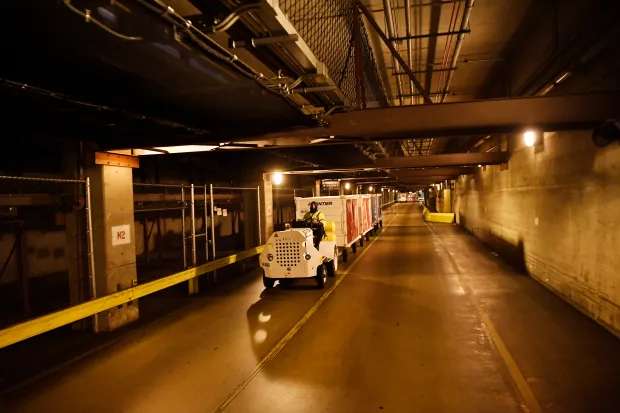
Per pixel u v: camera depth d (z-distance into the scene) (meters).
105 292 8.48
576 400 5.02
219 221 25.89
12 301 11.41
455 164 17.23
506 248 16.48
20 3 3.36
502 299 10.05
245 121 8.12
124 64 4.94
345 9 9.22
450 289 11.26
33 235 13.76
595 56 7.87
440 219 38.72
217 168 21.53
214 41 4.71
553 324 8.01
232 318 9.12
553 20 9.75
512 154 15.33
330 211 16.73
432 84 16.25
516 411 4.80
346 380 5.79
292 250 11.37
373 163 17.84
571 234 9.31
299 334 7.88
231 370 6.28
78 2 3.38
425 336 7.53
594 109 7.00
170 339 7.85
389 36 10.75
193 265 11.59
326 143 8.73
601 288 7.81
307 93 6.78
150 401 5.39
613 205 7.24
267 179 16.86
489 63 14.26
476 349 6.80
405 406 5.00
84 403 5.40
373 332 7.85
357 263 16.30
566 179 9.59
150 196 16.83
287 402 5.21
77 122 7.76
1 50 4.50
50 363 6.79
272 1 4.19
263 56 5.39
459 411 4.84
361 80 9.27
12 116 7.20
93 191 8.55
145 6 3.58
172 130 8.43
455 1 9.60
